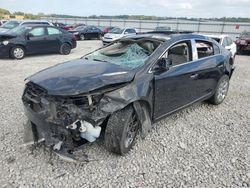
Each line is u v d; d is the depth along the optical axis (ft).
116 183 10.18
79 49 56.29
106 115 10.78
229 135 14.52
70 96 10.41
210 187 10.09
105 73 11.89
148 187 10.00
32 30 41.24
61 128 10.46
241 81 28.53
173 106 14.53
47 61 38.17
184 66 14.76
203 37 17.25
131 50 14.37
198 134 14.49
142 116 12.36
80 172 10.78
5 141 12.97
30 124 12.04
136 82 11.90
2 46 37.99
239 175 10.85
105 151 12.28
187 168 11.25
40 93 11.30
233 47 37.73
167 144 13.24
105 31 91.30
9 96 20.11
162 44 14.06
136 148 12.70
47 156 11.80
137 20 134.72
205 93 17.37
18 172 10.64
